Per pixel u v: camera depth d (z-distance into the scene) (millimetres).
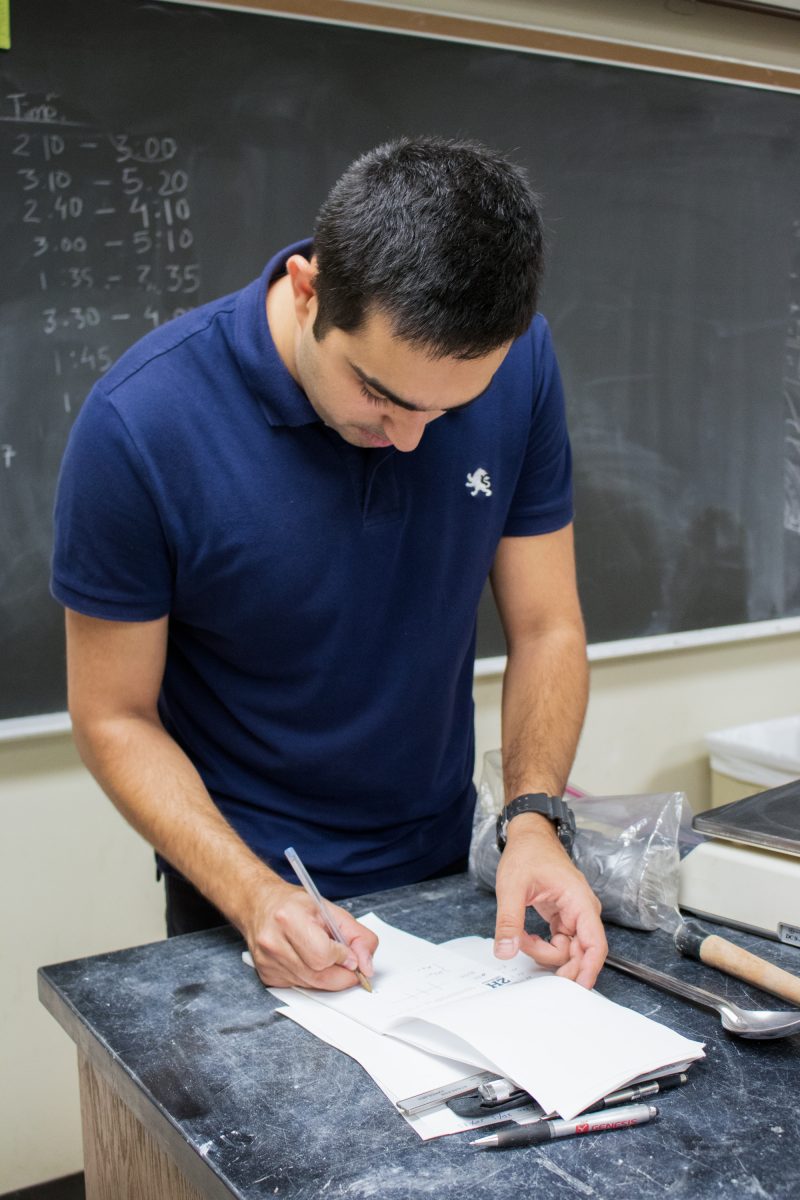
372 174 811
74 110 1733
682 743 2477
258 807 1154
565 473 1236
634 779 2430
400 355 772
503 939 883
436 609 1128
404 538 1086
